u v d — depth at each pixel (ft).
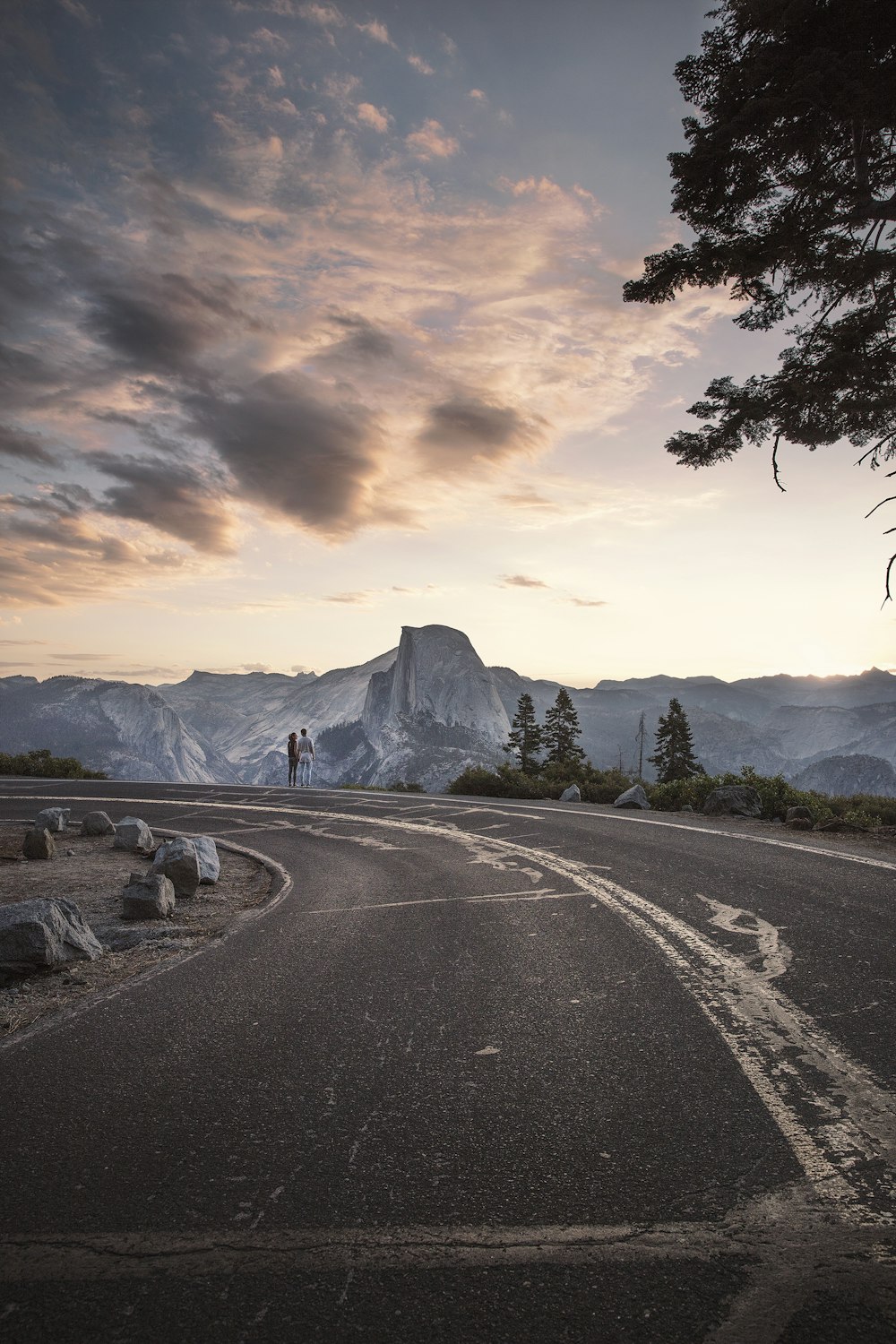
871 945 17.37
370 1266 6.75
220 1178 8.33
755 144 35.22
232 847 42.16
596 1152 8.71
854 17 30.94
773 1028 12.59
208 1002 15.14
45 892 30.32
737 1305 6.15
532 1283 6.47
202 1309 6.26
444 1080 10.94
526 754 187.62
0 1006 15.87
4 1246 7.17
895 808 56.65
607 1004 14.10
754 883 25.34
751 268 35.50
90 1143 9.25
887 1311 6.02
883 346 37.17
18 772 100.89
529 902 23.85
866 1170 8.20
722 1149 8.73
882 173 37.22
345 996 15.17
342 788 89.25
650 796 63.36
